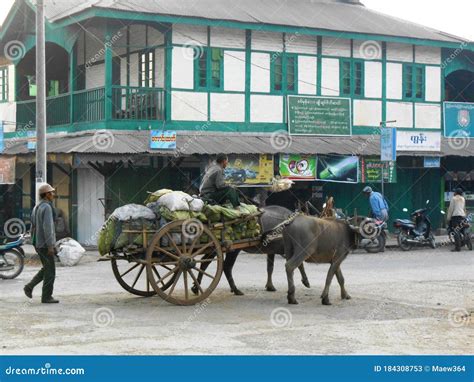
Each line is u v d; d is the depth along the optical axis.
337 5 32.16
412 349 10.05
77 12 24.89
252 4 29.00
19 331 10.99
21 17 28.86
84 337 10.59
